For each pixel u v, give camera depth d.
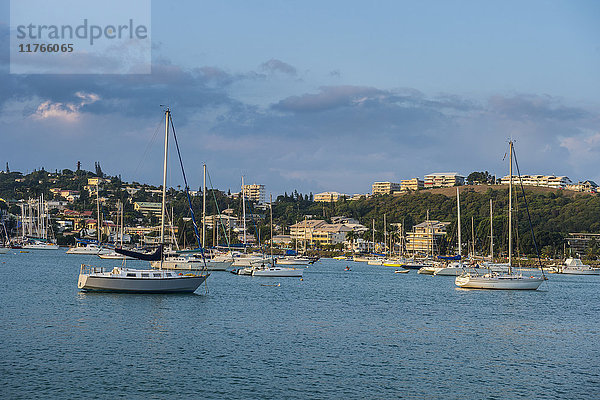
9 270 146.12
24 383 45.28
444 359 56.56
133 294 91.69
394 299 102.38
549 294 116.31
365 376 49.97
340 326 72.06
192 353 55.62
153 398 43.12
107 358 52.88
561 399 45.56
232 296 97.00
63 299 85.94
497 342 65.19
